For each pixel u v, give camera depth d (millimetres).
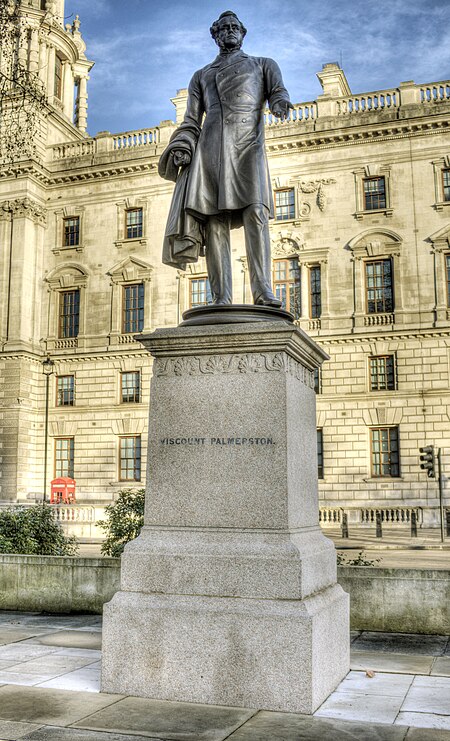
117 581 10328
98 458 46156
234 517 6352
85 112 60219
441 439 39438
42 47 53094
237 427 6504
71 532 33219
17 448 45625
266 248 7520
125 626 6250
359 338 41375
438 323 39938
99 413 46531
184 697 6012
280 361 6527
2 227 48375
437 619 8977
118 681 6211
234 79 7711
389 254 41562
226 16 8047
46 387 47562
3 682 6539
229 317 6945
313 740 5027
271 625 5855
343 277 42375
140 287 47031
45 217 49812
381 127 42000
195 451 6578
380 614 9172
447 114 40906
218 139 7609
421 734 5160
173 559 6344
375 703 5938
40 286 49094
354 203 42719
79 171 48562
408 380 40438
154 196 47219
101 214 48406
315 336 42094
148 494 6660
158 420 6762
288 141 43750
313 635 5805
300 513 6621
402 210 41656
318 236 43094
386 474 40656
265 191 7582
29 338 47781
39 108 35125
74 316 48469
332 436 41406
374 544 28641
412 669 7109
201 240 7852
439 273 40469
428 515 36656
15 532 13062
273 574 6035
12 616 10266
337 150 43344
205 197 7590
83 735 5117
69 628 9273
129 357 46281
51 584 10617
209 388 6652
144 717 5543
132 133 48375
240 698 5863
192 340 6742
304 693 5711
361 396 41125
